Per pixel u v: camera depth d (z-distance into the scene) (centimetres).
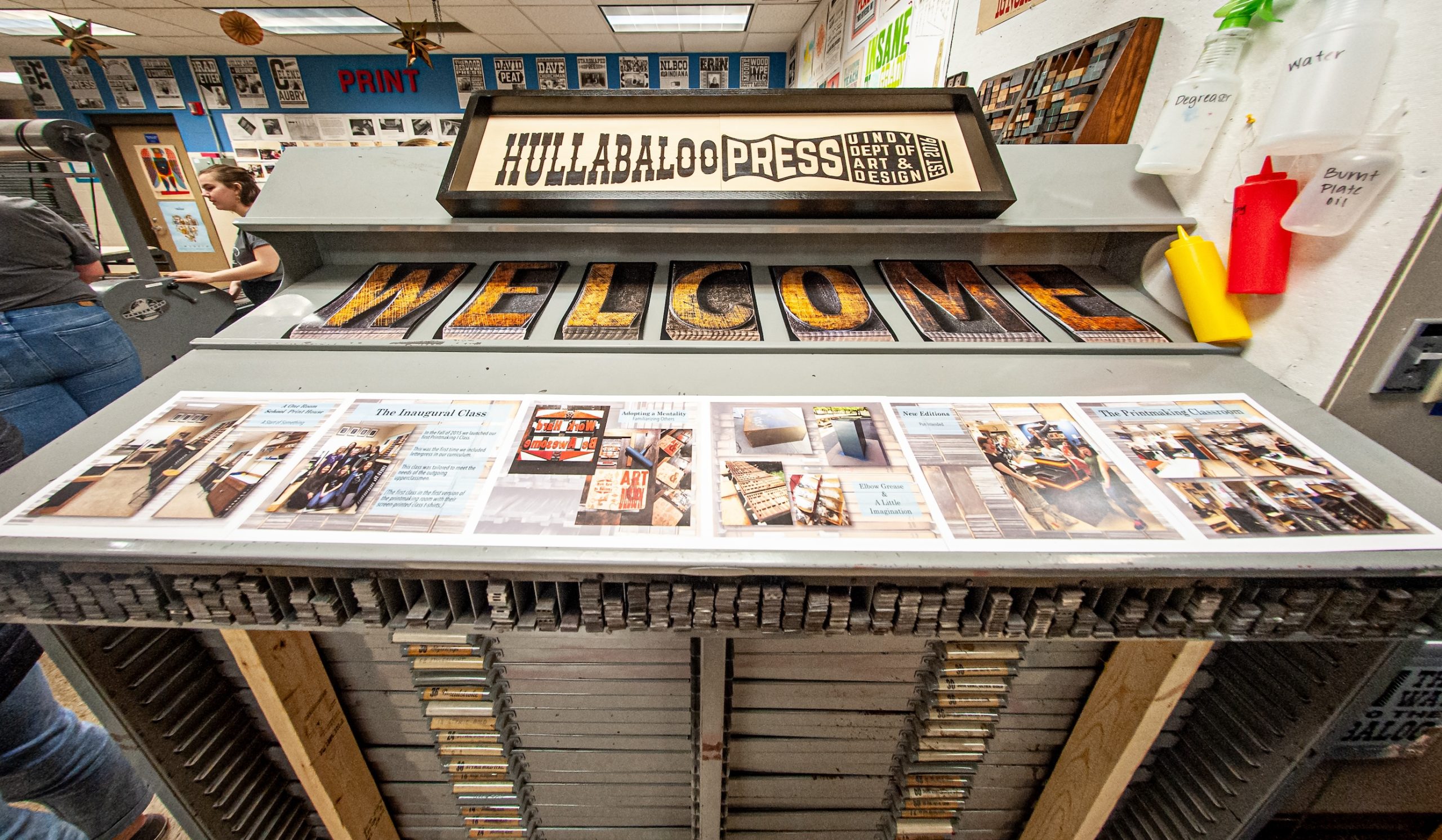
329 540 53
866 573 53
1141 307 88
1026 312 87
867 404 70
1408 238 64
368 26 440
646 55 543
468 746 88
